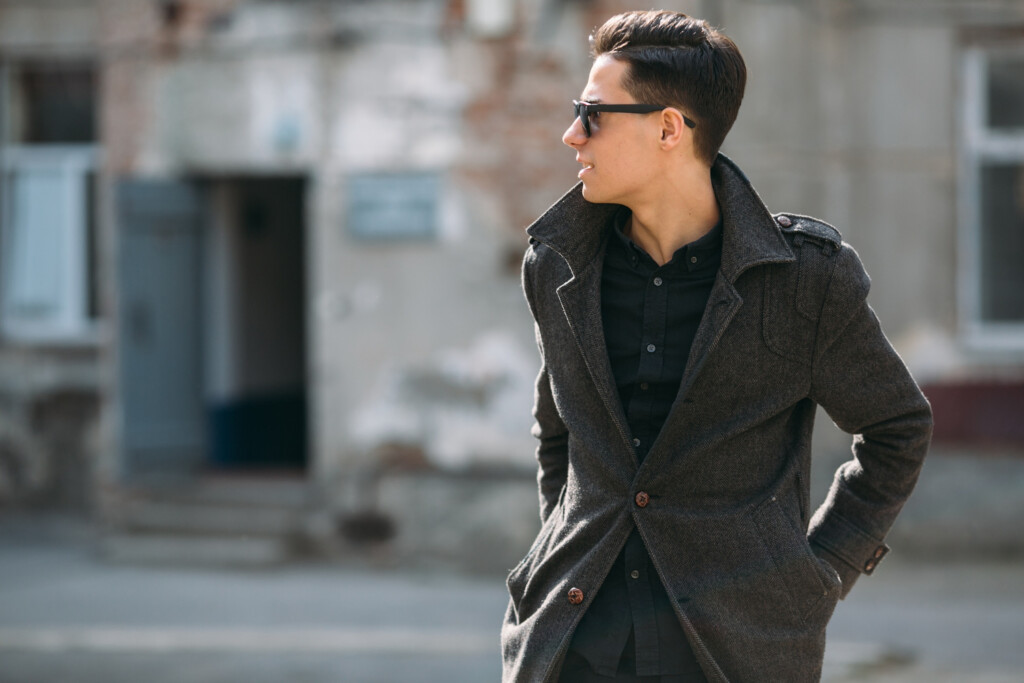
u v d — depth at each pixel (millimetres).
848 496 2582
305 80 10586
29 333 12148
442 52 10273
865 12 10305
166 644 7887
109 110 11109
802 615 2434
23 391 12148
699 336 2389
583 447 2486
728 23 9781
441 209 10336
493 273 10242
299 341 12938
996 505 10195
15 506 12211
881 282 10422
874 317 2445
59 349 12062
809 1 10141
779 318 2391
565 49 10039
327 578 10062
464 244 10297
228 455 11789
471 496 10289
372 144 10453
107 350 10906
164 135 10977
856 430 2531
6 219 12148
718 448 2400
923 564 10109
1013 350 10367
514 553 10211
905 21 10305
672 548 2402
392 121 10406
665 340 2459
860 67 10352
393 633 8195
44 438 12148
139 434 10922
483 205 10242
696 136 2447
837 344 2424
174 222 11055
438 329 10367
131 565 10578
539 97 10094
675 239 2494
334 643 7891
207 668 7289
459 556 10328
